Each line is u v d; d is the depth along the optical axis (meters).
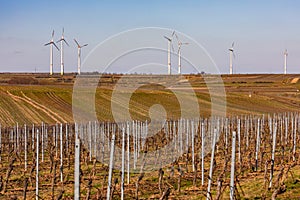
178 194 24.03
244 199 22.44
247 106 95.44
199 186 25.98
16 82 120.06
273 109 94.88
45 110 79.50
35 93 91.88
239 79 164.50
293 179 26.11
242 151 37.38
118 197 23.64
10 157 36.94
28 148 43.78
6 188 25.20
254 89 132.88
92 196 23.27
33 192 25.44
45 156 39.06
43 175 30.28
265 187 23.80
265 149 39.12
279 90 132.25
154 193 24.56
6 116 74.00
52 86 104.81
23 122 69.88
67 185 27.38
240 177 28.02
